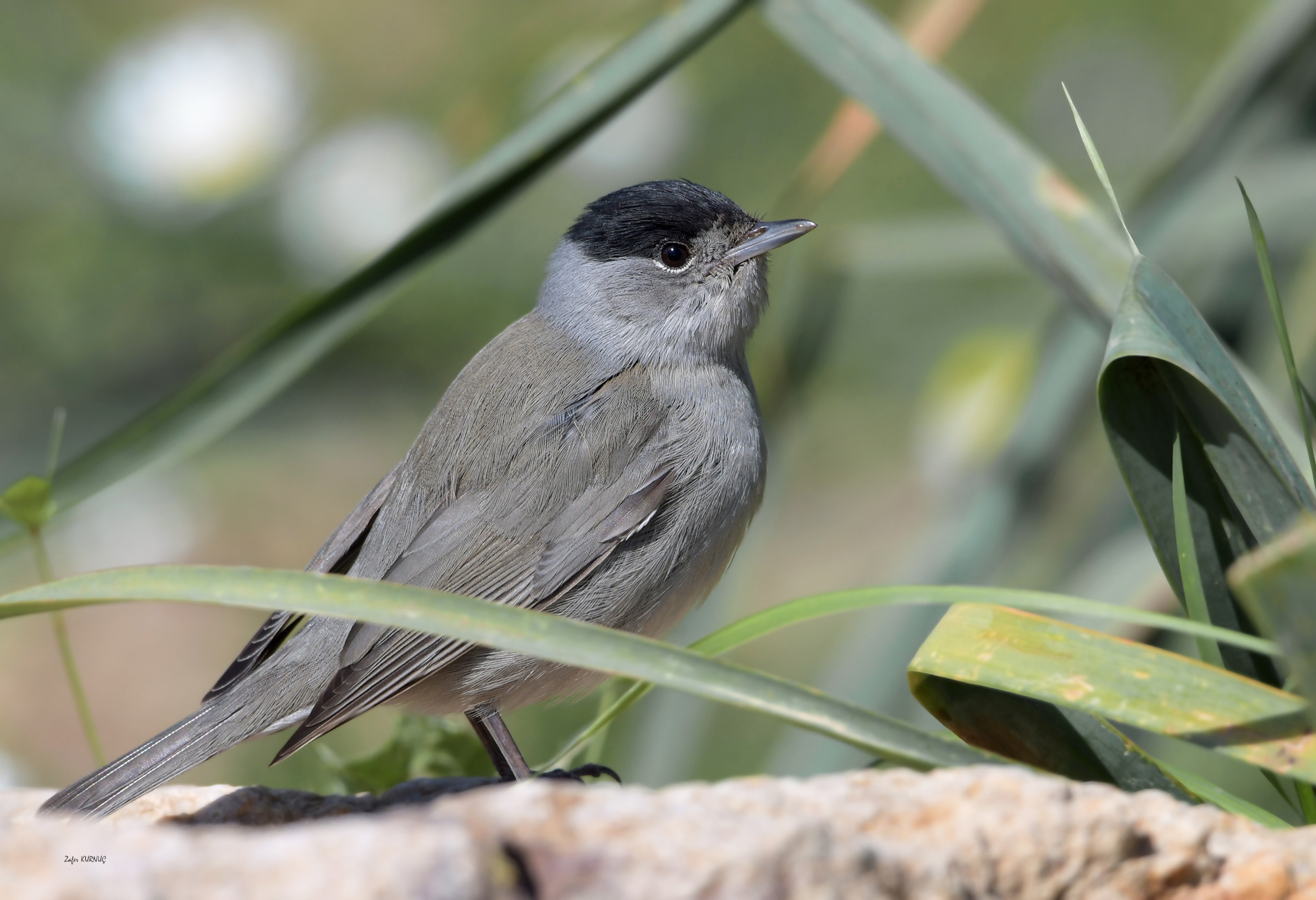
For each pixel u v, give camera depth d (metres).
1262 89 8.98
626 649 4.68
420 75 19.34
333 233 17.09
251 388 8.02
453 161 16.84
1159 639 8.77
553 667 7.60
